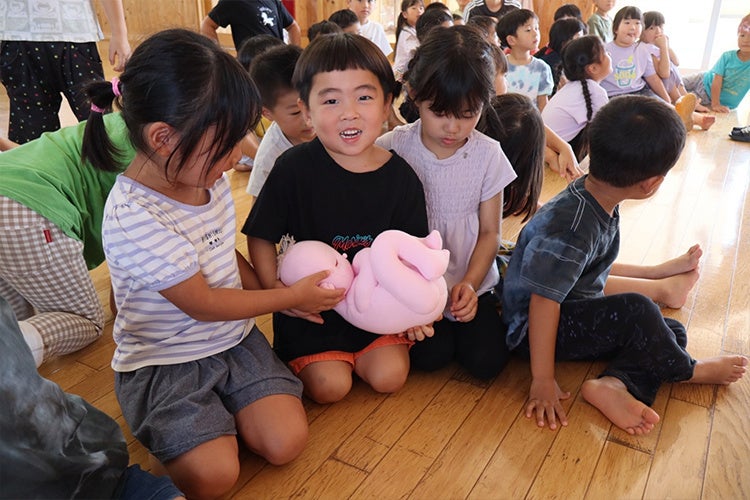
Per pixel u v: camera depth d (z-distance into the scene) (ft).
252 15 9.05
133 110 2.91
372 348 4.09
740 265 5.93
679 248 6.32
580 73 8.61
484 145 4.30
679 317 5.04
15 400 2.07
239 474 3.47
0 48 6.48
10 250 4.11
